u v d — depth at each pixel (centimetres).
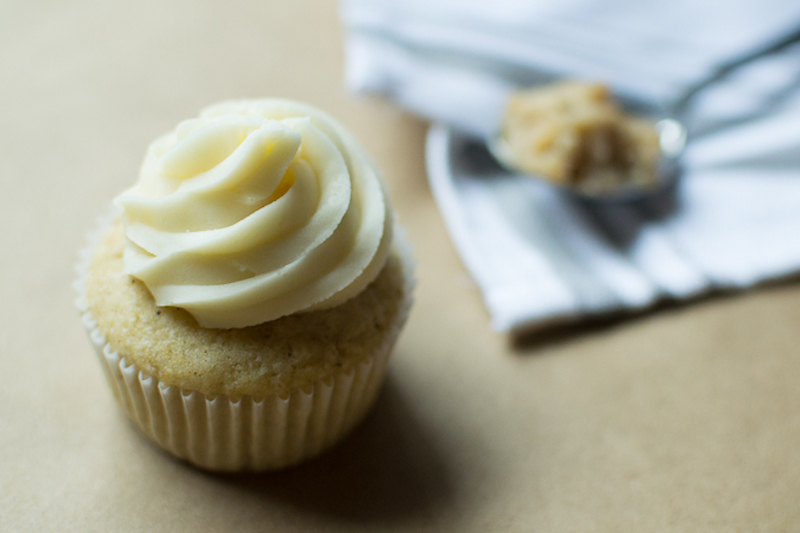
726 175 31
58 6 34
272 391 22
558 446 26
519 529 25
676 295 29
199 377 22
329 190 22
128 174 29
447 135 31
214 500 24
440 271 29
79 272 24
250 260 21
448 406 27
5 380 25
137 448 25
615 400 27
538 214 30
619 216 31
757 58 32
